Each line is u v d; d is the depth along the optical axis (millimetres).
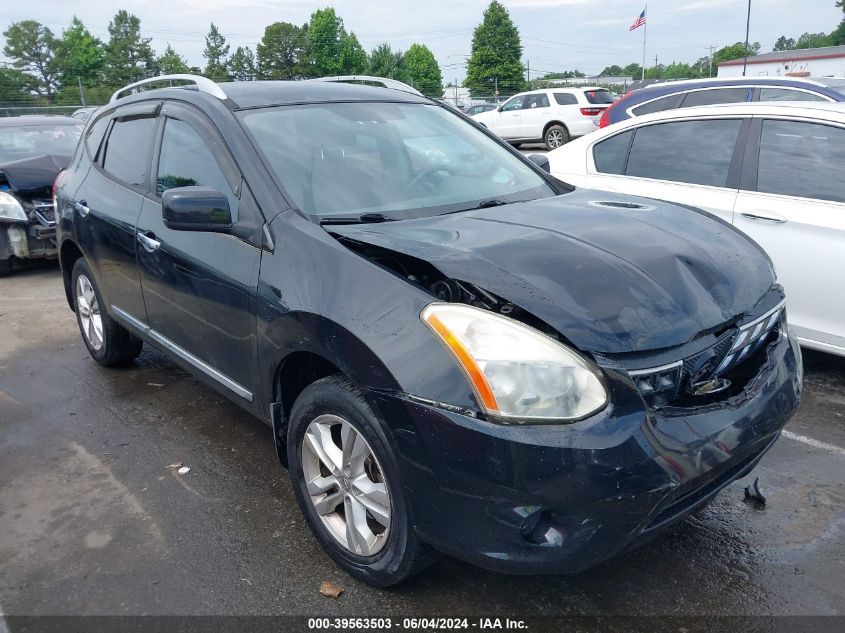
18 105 44812
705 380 2359
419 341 2230
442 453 2146
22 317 6375
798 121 4488
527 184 3621
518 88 79188
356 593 2633
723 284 2549
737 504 3148
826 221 4164
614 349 2137
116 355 4730
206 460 3643
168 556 2885
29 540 3031
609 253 2510
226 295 3014
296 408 2725
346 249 2598
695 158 4938
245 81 3883
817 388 4309
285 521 3096
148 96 4066
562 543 2094
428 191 3289
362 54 83438
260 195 2949
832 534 2924
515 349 2125
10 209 7633
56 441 3908
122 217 3914
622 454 2043
